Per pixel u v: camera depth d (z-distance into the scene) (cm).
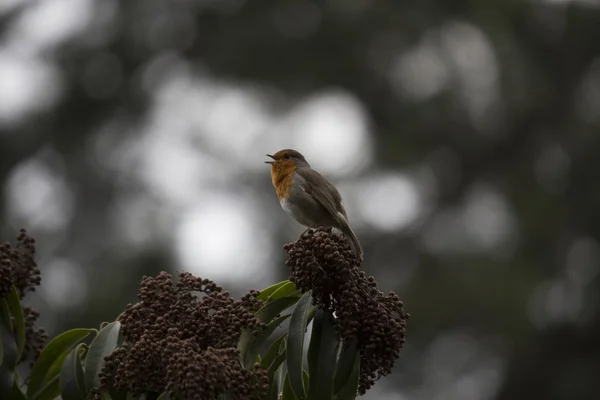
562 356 1880
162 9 2066
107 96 2031
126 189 1862
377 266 1873
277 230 1711
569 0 2067
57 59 2059
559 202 1927
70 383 525
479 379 1881
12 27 2094
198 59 2039
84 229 1791
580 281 1900
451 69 2002
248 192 1814
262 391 508
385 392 1823
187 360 487
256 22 1975
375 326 521
